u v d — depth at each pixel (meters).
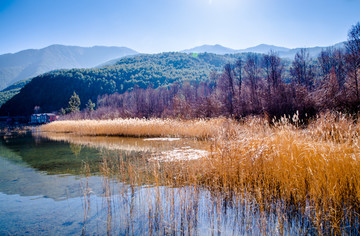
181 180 5.16
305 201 3.77
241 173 4.71
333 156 4.07
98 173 6.32
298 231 3.06
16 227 3.34
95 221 3.48
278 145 5.09
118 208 3.92
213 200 4.11
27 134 23.27
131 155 8.53
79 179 5.82
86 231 3.19
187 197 4.16
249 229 3.15
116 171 6.44
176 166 6.18
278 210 3.52
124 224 3.36
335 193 3.49
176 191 4.62
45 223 3.46
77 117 62.00
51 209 3.98
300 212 3.59
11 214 3.81
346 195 3.57
